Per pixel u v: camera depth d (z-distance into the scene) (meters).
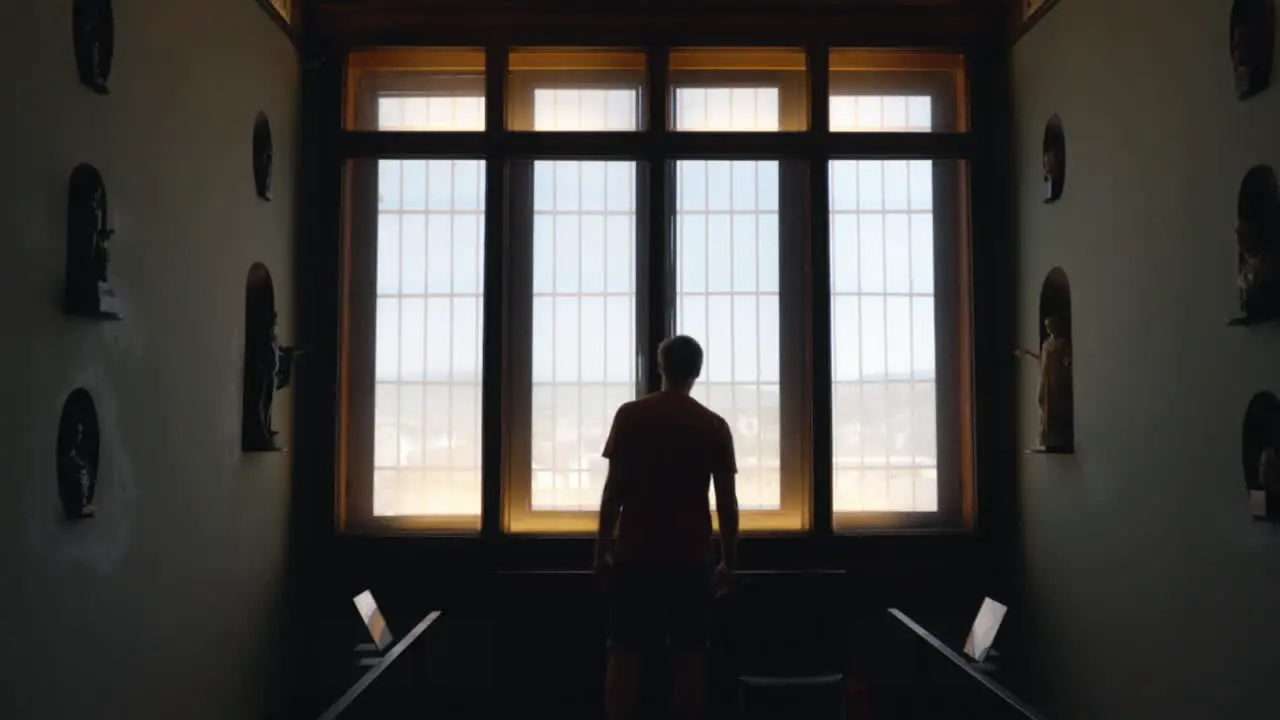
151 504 3.32
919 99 5.10
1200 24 3.22
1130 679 3.67
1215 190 3.13
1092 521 3.98
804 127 5.07
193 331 3.66
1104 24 3.89
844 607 4.54
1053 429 4.21
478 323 5.03
